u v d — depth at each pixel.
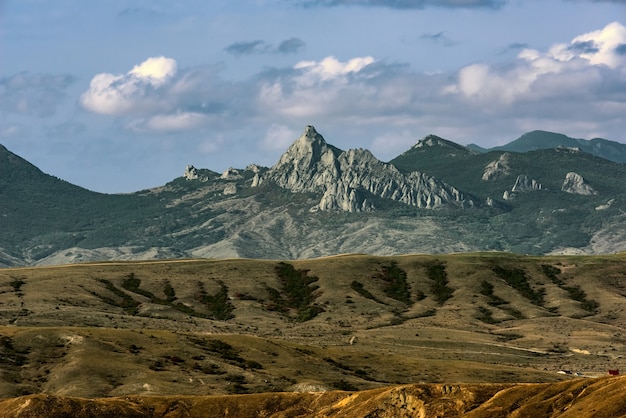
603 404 160.38
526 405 175.88
